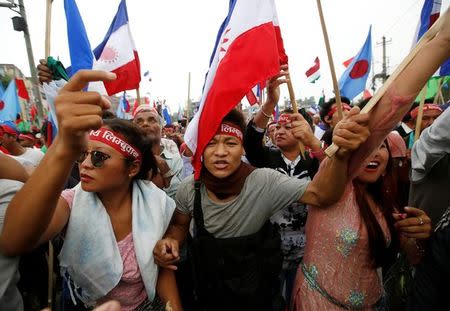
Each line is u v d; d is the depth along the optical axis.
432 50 1.12
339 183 1.35
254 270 1.53
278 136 2.64
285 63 2.11
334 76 1.67
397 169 1.96
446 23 1.10
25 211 0.90
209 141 1.54
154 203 1.46
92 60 2.91
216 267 1.54
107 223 1.32
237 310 1.53
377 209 1.56
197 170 1.61
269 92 2.15
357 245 1.47
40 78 1.57
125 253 1.36
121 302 1.37
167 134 8.51
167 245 1.38
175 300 1.46
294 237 2.31
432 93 4.67
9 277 0.98
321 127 5.54
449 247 1.16
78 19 2.83
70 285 1.40
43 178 0.89
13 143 3.85
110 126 1.35
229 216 1.56
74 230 1.27
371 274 1.53
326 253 1.52
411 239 1.52
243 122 1.67
